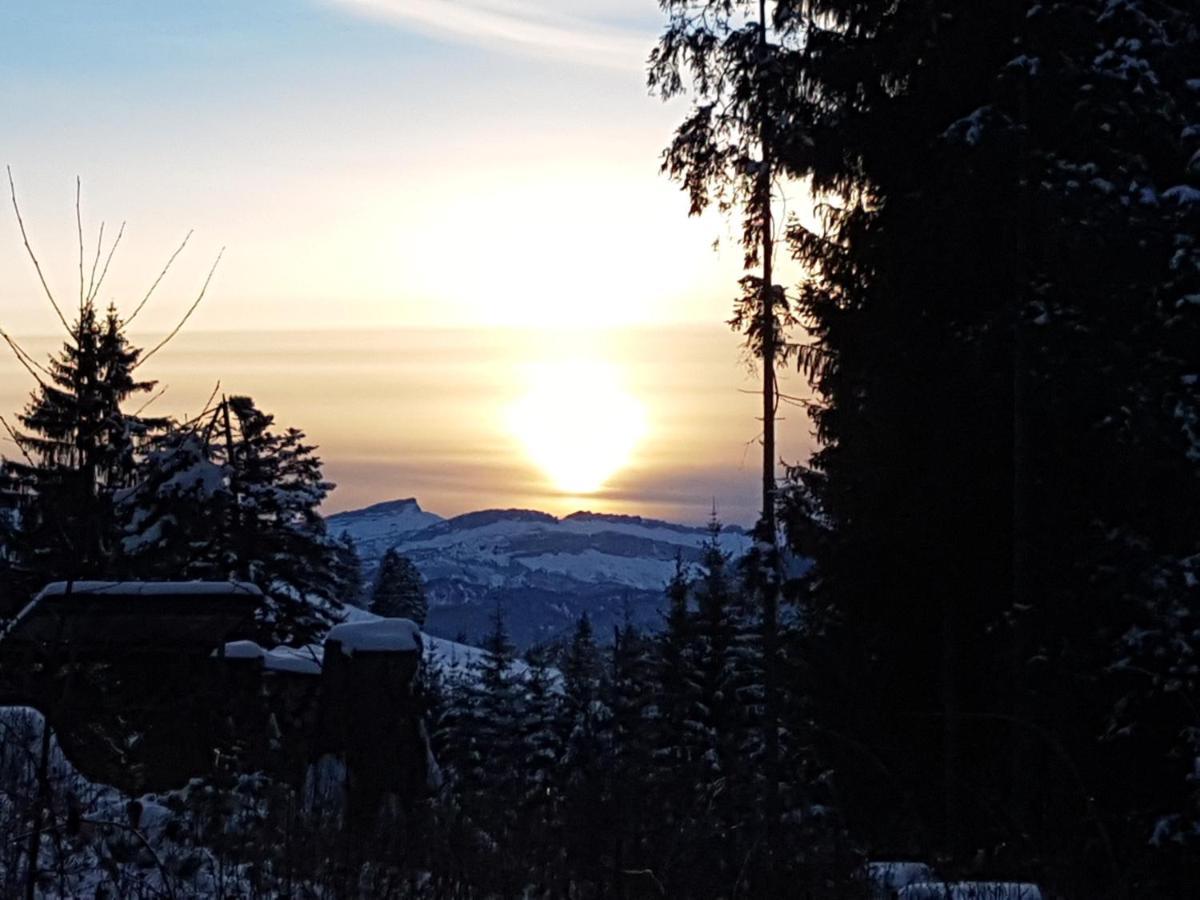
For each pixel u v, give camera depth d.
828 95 18.80
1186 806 12.88
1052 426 15.89
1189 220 13.48
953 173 15.87
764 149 21.41
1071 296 15.04
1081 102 14.47
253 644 15.16
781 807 9.88
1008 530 17.53
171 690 8.44
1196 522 14.06
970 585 17.81
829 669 18.69
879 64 18.02
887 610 18.41
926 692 18.42
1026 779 14.62
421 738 13.39
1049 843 10.82
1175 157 14.47
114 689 7.27
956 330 17.36
